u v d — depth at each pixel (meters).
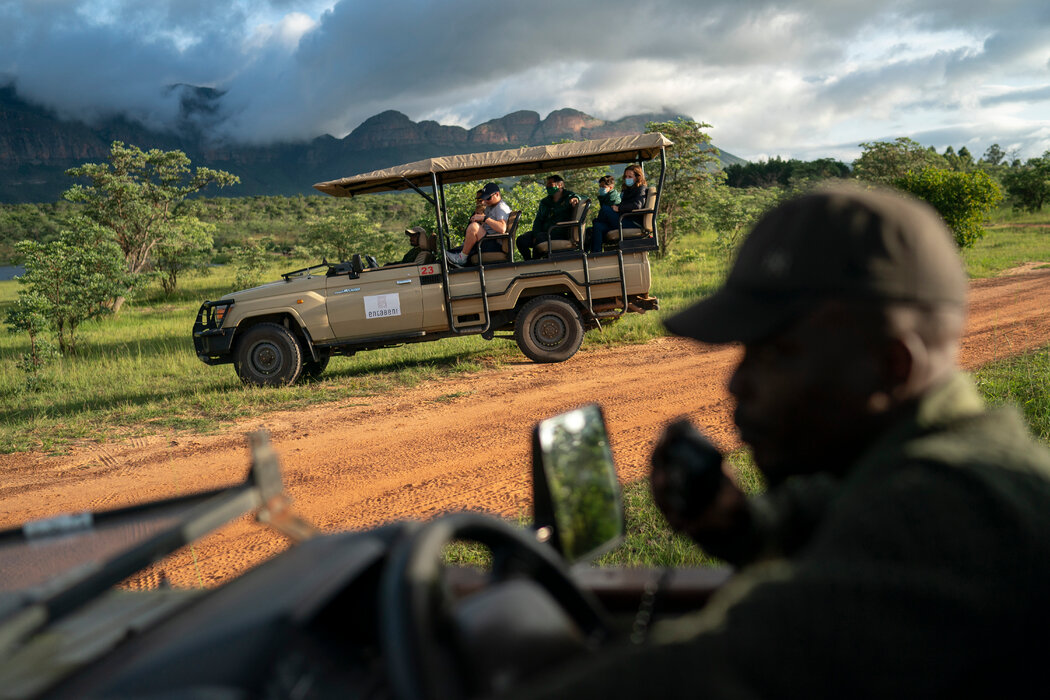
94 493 6.48
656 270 24.73
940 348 0.86
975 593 0.67
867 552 0.70
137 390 11.09
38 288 15.75
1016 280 17.98
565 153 10.72
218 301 10.68
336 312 10.59
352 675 0.90
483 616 0.85
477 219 10.91
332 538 1.13
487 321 10.88
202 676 0.81
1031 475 0.77
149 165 32.66
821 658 0.66
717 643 0.68
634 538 4.16
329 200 135.12
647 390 8.82
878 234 0.83
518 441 7.12
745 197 38.84
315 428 8.21
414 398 9.36
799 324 0.85
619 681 0.67
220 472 6.88
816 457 0.89
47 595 0.98
